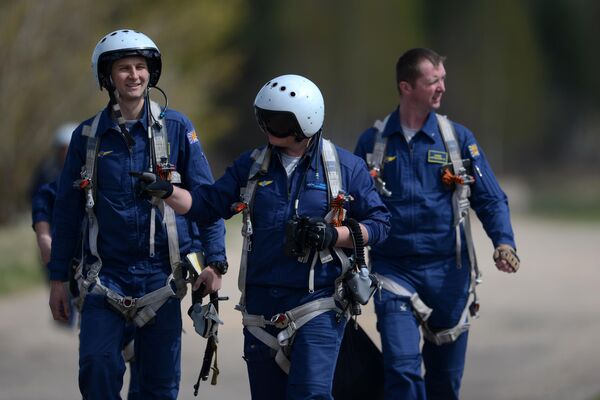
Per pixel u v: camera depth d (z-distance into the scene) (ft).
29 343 124.06
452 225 77.05
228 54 317.63
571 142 576.20
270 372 63.77
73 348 121.70
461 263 77.41
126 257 65.82
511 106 549.13
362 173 64.03
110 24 248.11
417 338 74.79
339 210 62.23
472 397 100.68
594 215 364.99
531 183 522.47
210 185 63.46
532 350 123.95
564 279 189.16
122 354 70.33
